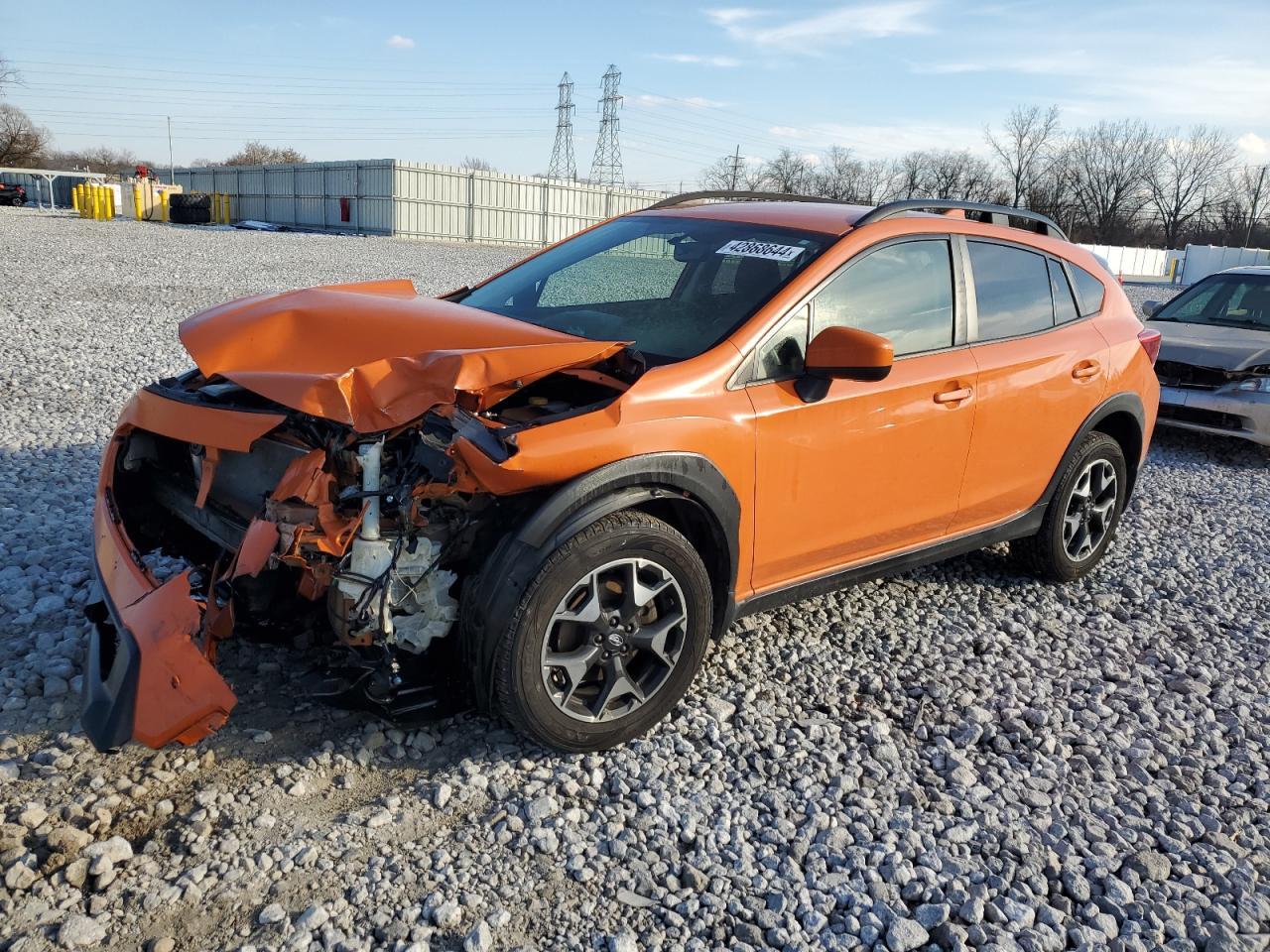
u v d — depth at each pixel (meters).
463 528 2.81
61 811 2.57
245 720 3.10
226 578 2.63
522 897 2.46
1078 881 2.69
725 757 3.17
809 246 3.69
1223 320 9.23
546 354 2.88
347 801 2.78
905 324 3.78
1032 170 81.75
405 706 2.81
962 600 4.66
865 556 3.85
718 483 3.11
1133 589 4.93
